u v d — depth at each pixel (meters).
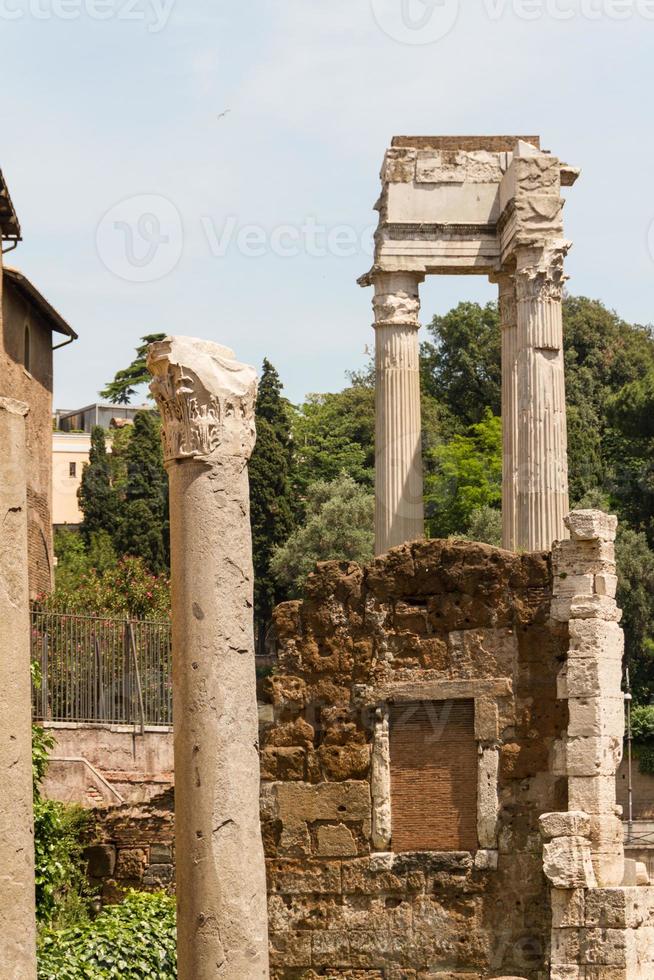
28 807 24.06
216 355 29.44
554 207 84.69
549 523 83.25
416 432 87.50
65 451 189.62
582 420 135.62
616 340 158.50
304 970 42.94
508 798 42.81
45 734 58.09
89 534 148.75
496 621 43.44
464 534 113.88
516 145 86.06
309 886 43.25
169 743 70.44
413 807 43.31
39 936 46.03
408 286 88.31
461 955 42.34
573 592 42.94
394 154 88.50
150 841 57.19
